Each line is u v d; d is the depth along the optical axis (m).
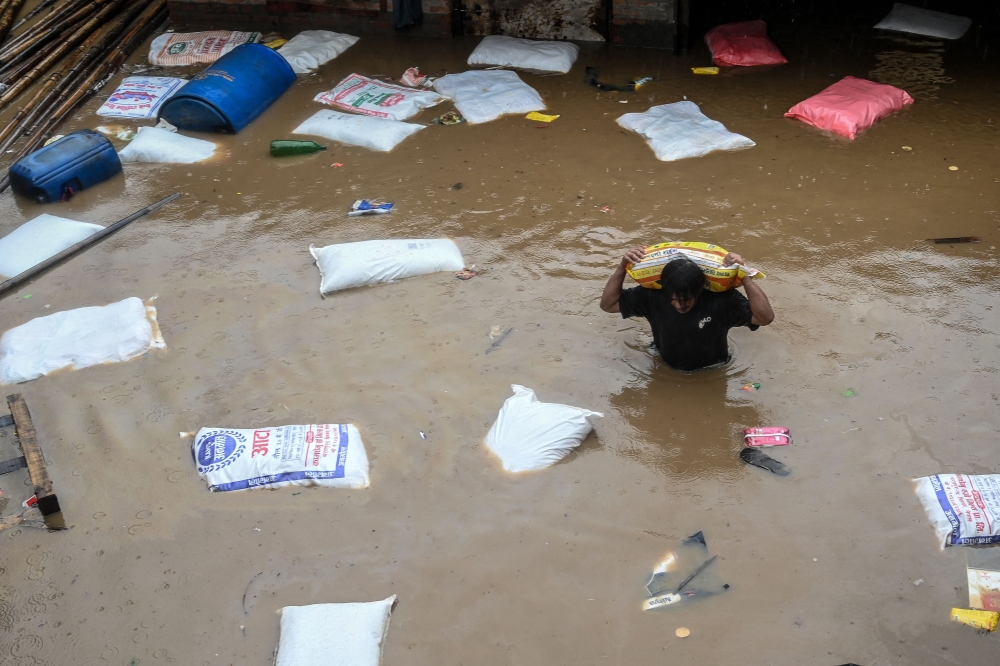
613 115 6.98
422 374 4.43
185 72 8.07
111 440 4.13
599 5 8.00
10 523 3.74
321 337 4.72
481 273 5.17
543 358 4.50
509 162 6.38
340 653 3.10
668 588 3.35
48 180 6.07
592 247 5.36
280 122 7.13
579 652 3.14
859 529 3.55
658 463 3.90
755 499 3.70
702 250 4.03
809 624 3.20
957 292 4.82
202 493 3.84
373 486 3.84
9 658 3.22
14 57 8.22
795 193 5.82
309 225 5.75
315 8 8.58
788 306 4.77
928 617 3.21
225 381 4.45
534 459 3.89
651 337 4.62
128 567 3.54
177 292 5.14
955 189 5.79
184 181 6.36
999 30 8.04
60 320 4.81
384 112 7.11
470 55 8.05
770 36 8.22
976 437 3.93
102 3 9.04
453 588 3.39
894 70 7.47
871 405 4.12
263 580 3.46
